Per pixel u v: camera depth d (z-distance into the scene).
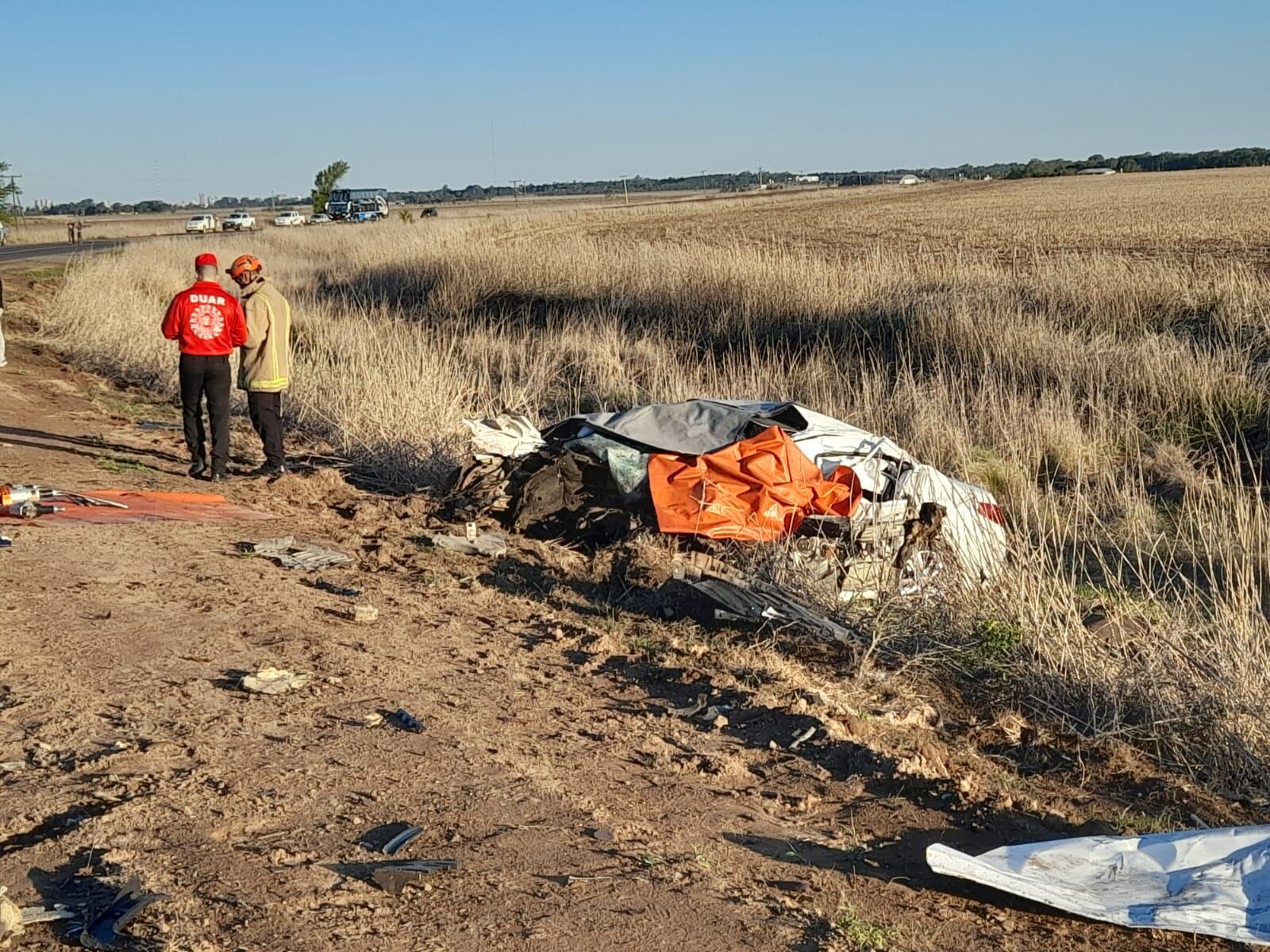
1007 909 3.90
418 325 20.28
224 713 5.01
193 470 10.09
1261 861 4.04
